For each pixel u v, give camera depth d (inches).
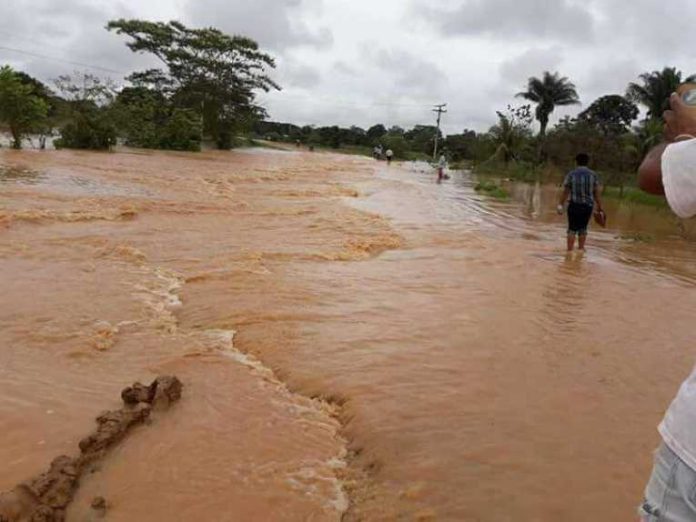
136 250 362.0
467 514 133.0
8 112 1123.3
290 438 162.7
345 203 693.3
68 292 272.5
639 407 188.2
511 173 1738.4
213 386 189.0
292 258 371.9
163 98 2009.1
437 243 456.4
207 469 145.4
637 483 146.6
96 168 885.8
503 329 255.0
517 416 177.3
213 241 409.1
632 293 335.6
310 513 133.3
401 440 161.5
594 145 1421.0
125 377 191.9
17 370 190.4
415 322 257.1
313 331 239.3
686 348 246.4
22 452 145.9
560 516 133.4
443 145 3036.4
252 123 2149.4
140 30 1978.3
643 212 909.2
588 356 229.8
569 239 465.4
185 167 1059.9
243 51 2049.7
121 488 136.1
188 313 258.2
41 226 409.7
